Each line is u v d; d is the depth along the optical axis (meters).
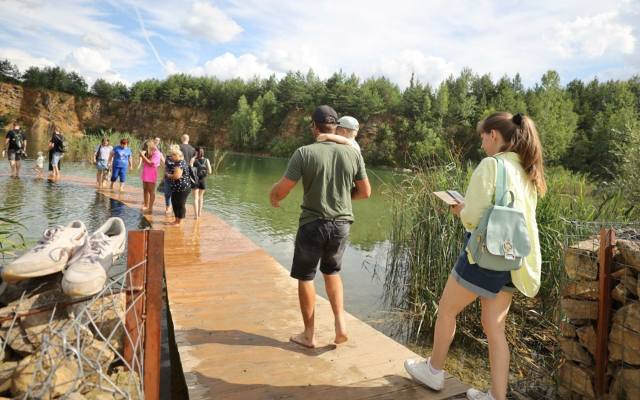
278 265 5.82
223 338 3.48
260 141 69.94
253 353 3.23
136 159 23.44
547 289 4.77
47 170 16.36
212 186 17.97
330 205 2.96
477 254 2.24
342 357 3.20
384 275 6.72
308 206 2.99
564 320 3.46
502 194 2.25
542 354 4.30
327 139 3.04
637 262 2.70
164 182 8.45
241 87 80.06
